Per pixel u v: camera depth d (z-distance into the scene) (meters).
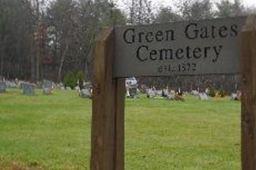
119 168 5.59
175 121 19.62
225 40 5.05
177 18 69.44
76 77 48.88
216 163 10.98
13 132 16.00
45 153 12.02
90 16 75.75
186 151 12.59
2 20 75.81
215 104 30.27
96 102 5.53
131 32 5.49
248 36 4.73
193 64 5.19
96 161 5.50
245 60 4.75
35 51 72.25
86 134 15.70
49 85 41.97
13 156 11.49
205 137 15.30
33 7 77.62
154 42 5.38
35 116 20.58
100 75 5.50
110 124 5.54
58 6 78.50
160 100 32.50
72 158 11.38
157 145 13.51
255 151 4.69
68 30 75.56
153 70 5.38
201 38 5.16
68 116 20.67
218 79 50.50
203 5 71.44
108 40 5.52
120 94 5.63
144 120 19.73
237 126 18.31
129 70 5.48
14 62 76.12
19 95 33.69
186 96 39.94
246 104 4.73
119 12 70.31
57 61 75.69
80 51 74.06
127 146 13.27
